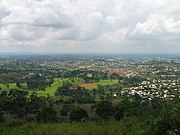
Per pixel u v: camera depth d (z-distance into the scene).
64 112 58.12
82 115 42.97
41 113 42.62
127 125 14.70
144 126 11.99
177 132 9.78
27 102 55.88
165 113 10.74
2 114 51.84
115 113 36.69
